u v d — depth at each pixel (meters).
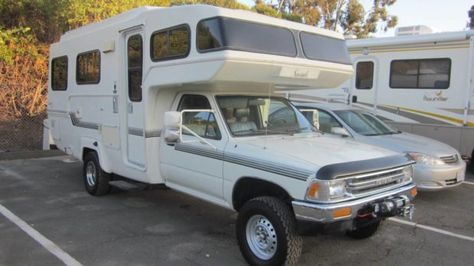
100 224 5.74
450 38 9.32
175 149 5.45
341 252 4.95
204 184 5.07
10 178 8.38
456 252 5.03
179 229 5.61
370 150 4.70
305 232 3.98
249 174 4.45
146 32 5.61
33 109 12.99
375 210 4.12
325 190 3.87
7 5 13.33
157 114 5.74
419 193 7.69
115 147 6.48
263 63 4.71
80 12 12.27
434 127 9.56
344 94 11.09
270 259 4.20
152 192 7.39
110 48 6.37
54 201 6.80
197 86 5.43
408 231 5.70
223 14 4.56
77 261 4.56
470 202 7.14
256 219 4.39
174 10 5.14
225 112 5.11
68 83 7.86
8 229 5.48
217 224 5.82
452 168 7.10
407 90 10.09
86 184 7.34
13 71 13.16
